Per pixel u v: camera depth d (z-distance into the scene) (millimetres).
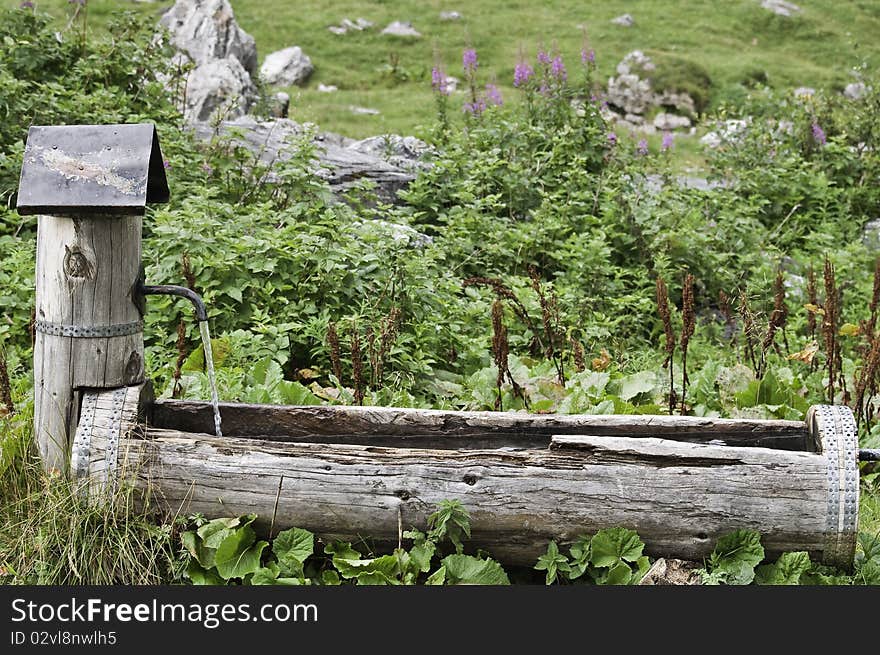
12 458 4223
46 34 10328
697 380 6016
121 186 3936
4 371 4688
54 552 3982
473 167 10172
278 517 4023
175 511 4016
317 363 6340
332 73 23234
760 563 4059
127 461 3990
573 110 11570
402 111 19938
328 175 9992
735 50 27141
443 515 3945
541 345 6914
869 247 11281
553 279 9047
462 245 8570
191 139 9344
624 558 3973
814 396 6180
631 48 26547
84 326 4102
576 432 4441
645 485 3973
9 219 7738
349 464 4004
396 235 7777
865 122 14047
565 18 28719
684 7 29609
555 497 3975
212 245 6586
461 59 25109
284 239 6789
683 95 21578
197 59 16750
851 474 3973
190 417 4461
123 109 9539
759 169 12281
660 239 9242
